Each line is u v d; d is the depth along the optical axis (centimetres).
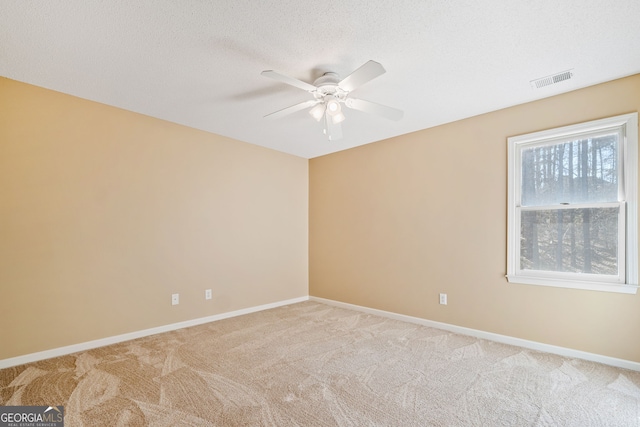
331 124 246
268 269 432
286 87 254
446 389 208
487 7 163
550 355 263
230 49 201
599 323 247
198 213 357
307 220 493
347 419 176
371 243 407
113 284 292
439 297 341
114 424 169
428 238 352
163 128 330
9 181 241
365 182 417
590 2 158
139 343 291
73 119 272
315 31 183
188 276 347
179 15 169
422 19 172
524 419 176
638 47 198
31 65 221
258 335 315
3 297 237
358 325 350
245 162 407
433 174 349
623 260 240
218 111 306
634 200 234
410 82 246
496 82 246
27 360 245
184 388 208
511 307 291
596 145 255
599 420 175
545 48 200
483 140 312
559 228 271
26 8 162
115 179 296
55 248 261
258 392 204
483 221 311
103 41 192
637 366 231
